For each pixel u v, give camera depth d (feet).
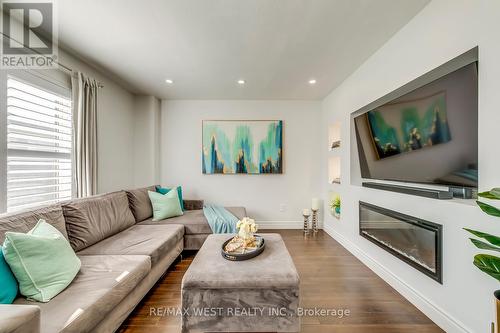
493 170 3.84
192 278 4.45
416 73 5.65
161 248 6.37
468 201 4.66
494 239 2.92
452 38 4.66
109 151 9.84
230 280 4.43
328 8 5.42
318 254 8.91
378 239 7.20
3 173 5.63
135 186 11.80
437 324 4.94
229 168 12.55
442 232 4.87
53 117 7.04
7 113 5.73
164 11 5.51
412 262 5.61
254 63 8.28
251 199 12.76
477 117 4.14
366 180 8.84
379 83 7.20
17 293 3.71
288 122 12.76
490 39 3.90
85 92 7.91
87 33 6.44
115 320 4.38
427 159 5.34
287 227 12.78
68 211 6.06
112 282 4.34
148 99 11.87
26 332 2.67
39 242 4.02
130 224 8.26
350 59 7.91
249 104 12.71
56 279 4.00
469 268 4.26
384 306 5.61
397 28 6.18
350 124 9.23
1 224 4.33
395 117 6.36
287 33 6.43
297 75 9.27
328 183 11.76
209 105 12.67
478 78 4.09
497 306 3.03
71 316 3.38
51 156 6.98
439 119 4.92
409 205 5.88
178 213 9.91
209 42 6.90
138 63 8.30
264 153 12.60
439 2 4.96
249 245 5.82
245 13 5.60
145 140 11.87
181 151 12.67
